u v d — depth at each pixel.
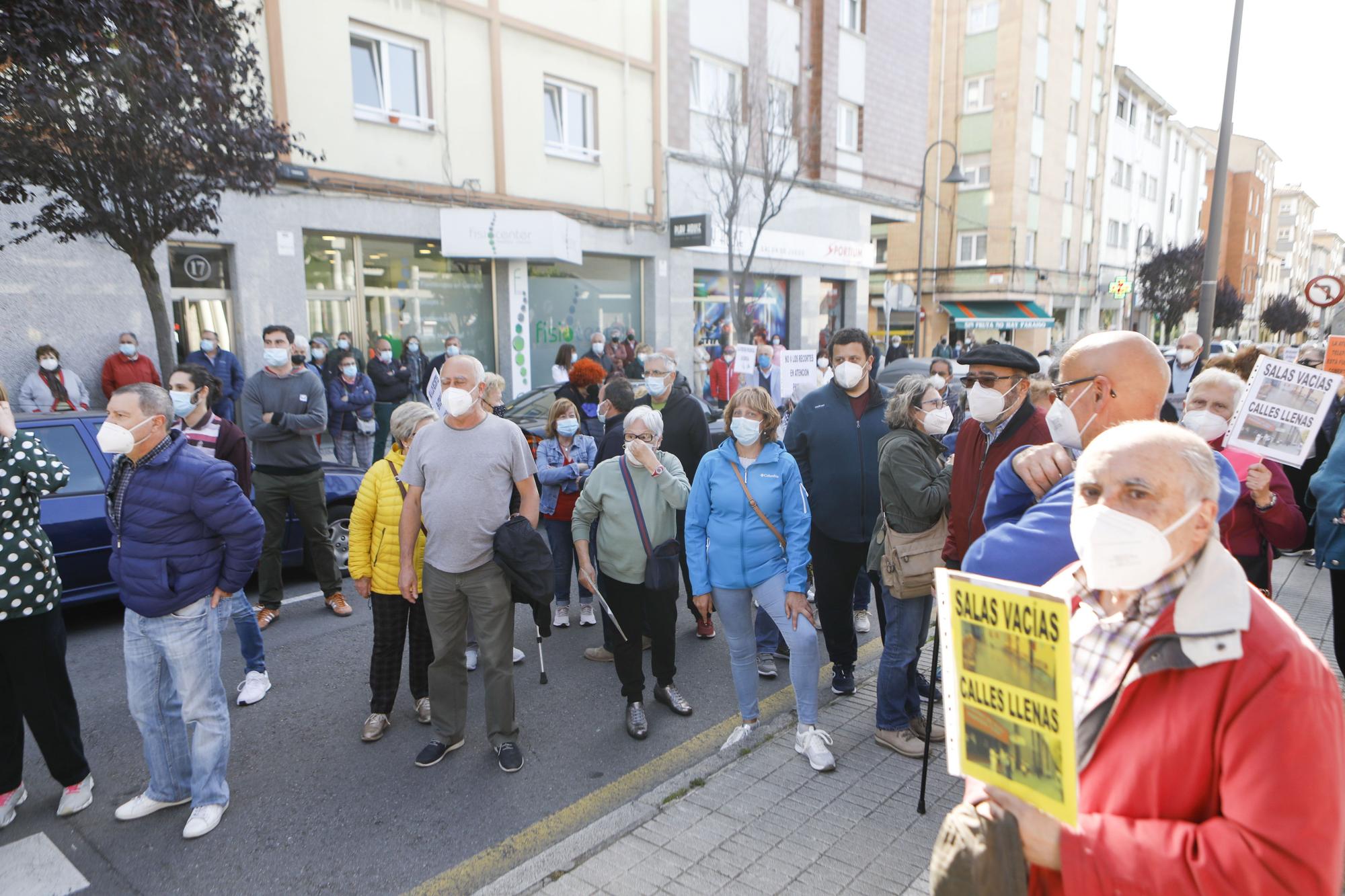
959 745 1.34
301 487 5.44
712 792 3.28
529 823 3.21
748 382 12.67
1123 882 1.14
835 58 19.62
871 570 3.73
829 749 3.52
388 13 11.49
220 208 10.09
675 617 4.21
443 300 12.90
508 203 13.23
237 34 7.42
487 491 3.49
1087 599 1.37
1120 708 1.25
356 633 5.27
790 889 2.66
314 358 10.61
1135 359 1.81
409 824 3.19
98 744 3.81
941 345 22.31
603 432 6.79
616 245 15.10
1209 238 11.84
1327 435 5.01
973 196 30.78
